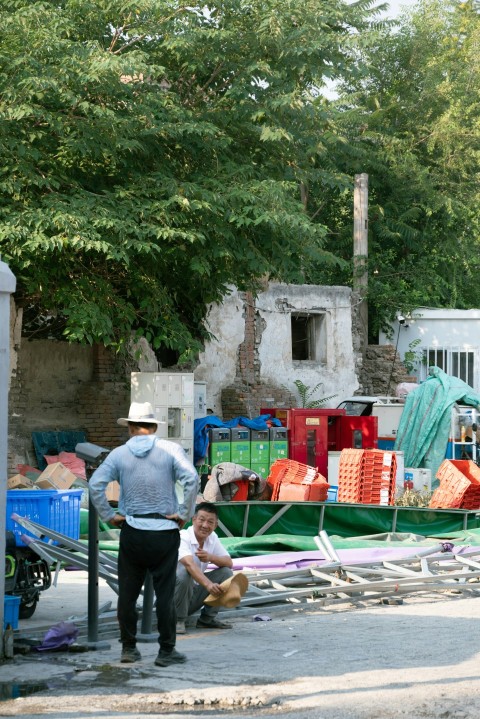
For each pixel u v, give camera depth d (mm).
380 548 14719
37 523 10523
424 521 17844
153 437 8617
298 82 22219
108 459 8555
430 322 34969
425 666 8312
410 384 31250
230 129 21656
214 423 23234
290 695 7348
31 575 10805
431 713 6781
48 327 23234
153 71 17797
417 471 23359
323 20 21078
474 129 39531
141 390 22234
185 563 9930
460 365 34562
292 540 15016
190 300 23594
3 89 17422
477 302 41188
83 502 16969
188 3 20422
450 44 43156
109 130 18422
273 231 20594
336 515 17016
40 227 17531
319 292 31344
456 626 10406
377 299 34969
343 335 32000
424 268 38031
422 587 12641
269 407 29469
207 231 19891
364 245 35062
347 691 7418
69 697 7395
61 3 20016
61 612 11078
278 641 9570
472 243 40188
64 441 22781
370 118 39656
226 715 6848
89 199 18375
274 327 30031
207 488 17828
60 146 19469
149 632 9664
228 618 10906
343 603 12031
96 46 17812
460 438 26344
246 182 20219
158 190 19172
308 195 39875
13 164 18047
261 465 23188
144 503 8414
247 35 20797
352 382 32094
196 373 27891
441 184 39469
